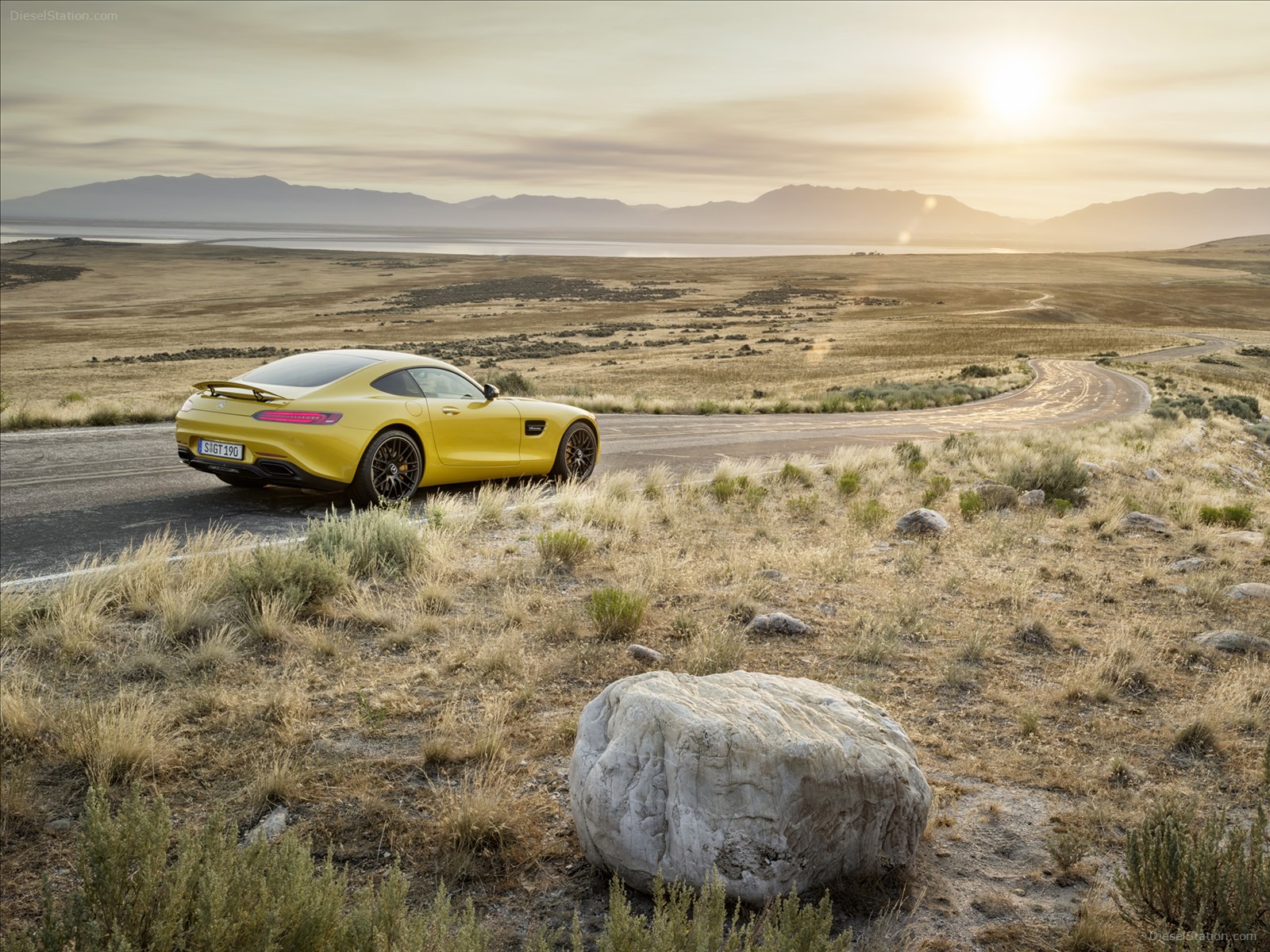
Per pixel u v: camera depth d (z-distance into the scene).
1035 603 6.22
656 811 2.63
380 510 7.20
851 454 13.85
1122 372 84.44
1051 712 4.30
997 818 3.28
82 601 5.10
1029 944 2.57
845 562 6.99
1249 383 82.31
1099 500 11.27
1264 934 2.39
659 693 2.83
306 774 3.36
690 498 9.70
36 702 3.78
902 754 2.95
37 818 3.04
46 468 10.42
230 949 1.99
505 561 6.75
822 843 2.64
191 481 10.02
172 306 180.75
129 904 2.10
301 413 8.20
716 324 148.12
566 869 2.85
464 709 4.05
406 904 2.64
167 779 3.32
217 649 4.50
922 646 5.23
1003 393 62.16
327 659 4.60
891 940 2.54
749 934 2.12
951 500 10.62
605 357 101.88
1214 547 8.25
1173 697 4.58
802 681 3.26
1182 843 2.61
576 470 11.09
